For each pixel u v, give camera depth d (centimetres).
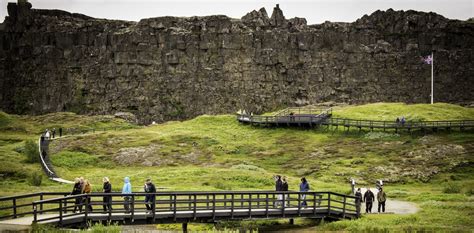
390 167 9425
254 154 10931
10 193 6562
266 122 13062
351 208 5966
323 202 6372
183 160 10606
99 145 11681
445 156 9825
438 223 5078
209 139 12038
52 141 12100
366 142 11112
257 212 4872
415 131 11594
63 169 9675
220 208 4847
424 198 6825
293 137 12006
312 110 16700
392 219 5169
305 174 9350
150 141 11962
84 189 4422
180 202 4528
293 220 5353
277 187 5378
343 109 15138
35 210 3759
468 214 5575
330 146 11038
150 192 4419
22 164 9569
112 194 4191
